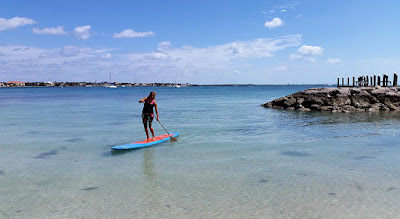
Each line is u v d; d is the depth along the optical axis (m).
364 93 24.67
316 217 4.87
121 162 8.39
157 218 4.91
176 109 26.14
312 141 11.06
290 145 10.40
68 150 9.93
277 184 6.43
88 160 8.65
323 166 7.74
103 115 21.14
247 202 5.51
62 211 5.20
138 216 4.98
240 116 19.86
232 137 12.00
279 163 8.07
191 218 4.89
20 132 13.62
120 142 11.24
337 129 13.85
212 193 5.96
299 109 24.73
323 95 25.19
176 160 8.52
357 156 8.73
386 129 13.73
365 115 20.12
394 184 6.32
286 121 16.94
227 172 7.32
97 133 13.23
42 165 8.14
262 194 5.88
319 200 5.55
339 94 24.86
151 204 5.47
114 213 5.11
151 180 6.80
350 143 10.62
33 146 10.58
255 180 6.71
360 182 6.48
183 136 12.29
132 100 44.38
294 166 7.77
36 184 6.60
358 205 5.30
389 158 8.45
